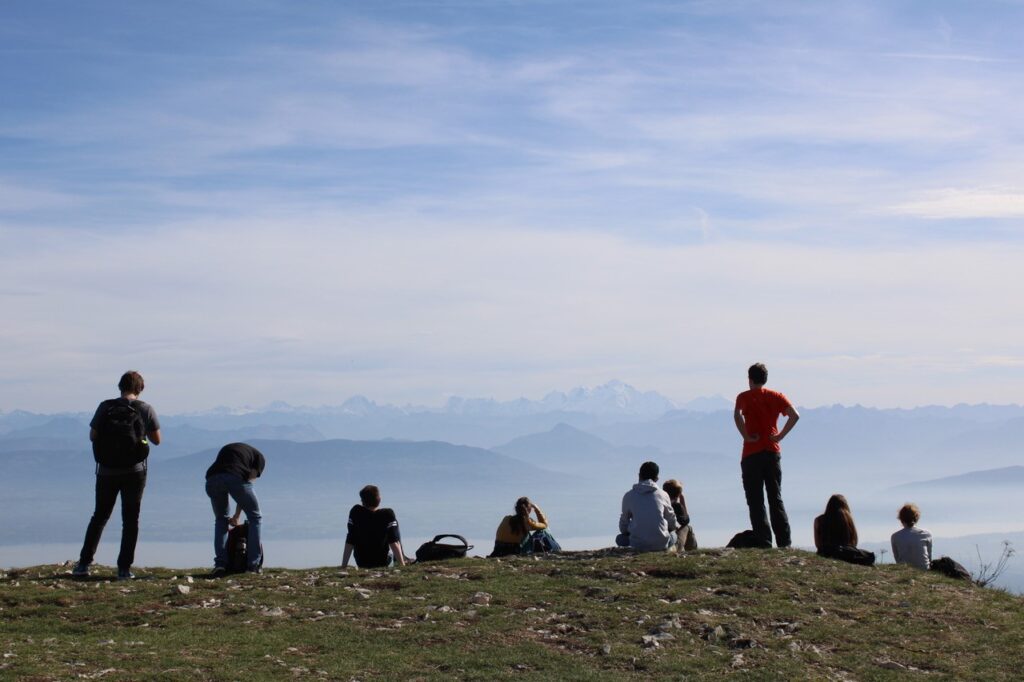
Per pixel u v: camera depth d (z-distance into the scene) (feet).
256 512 64.08
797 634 49.26
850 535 67.46
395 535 67.62
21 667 41.39
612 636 48.60
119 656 43.96
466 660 44.78
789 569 60.75
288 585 59.16
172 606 54.08
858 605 54.39
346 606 53.98
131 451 59.67
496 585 58.34
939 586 59.26
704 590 56.59
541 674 43.11
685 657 45.68
